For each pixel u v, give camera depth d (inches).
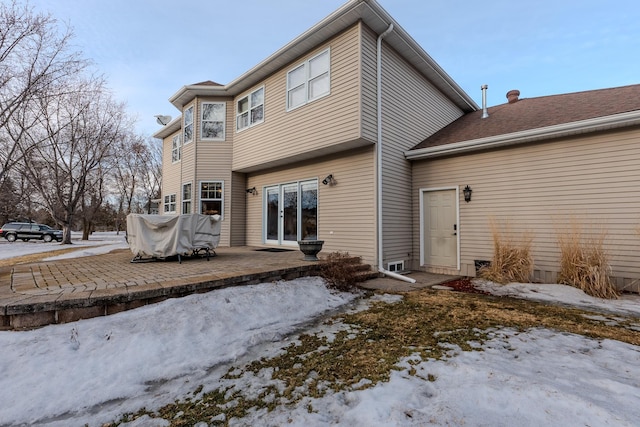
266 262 244.8
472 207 284.0
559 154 243.1
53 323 128.2
